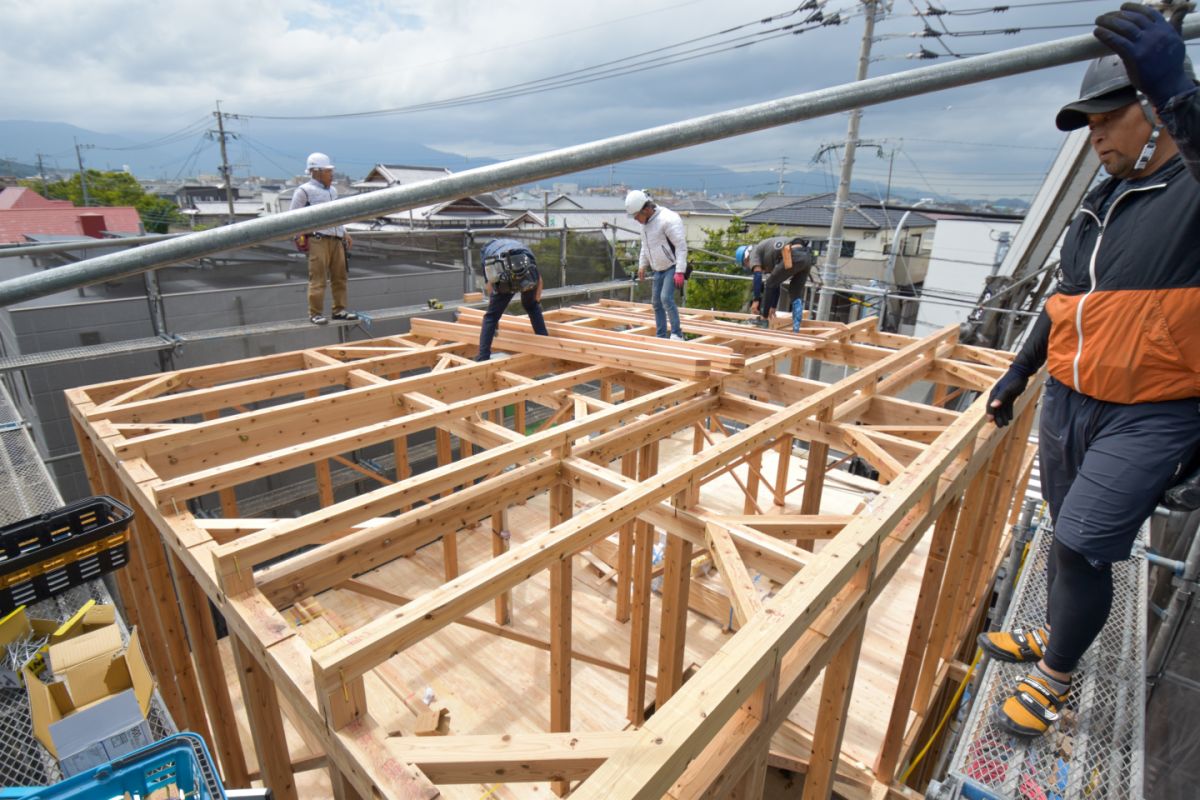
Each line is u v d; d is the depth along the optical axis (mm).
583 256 11891
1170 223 1773
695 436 6812
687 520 2906
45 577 2498
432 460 8961
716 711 1557
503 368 4938
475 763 1602
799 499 7238
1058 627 2266
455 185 1294
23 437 4449
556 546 2234
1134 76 1325
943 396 6332
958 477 3238
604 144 1340
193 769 1747
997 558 5605
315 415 3777
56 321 6082
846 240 25391
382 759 1578
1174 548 4137
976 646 5566
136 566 3805
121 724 2080
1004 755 2357
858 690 4598
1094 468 1988
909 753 4219
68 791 1660
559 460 3303
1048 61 1405
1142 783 2156
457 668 4816
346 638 1700
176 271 7195
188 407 4055
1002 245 11305
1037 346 2539
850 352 6000
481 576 2018
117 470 3193
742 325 6941
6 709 2225
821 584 2027
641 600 3873
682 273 5750
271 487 7512
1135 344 1874
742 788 2078
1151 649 3588
